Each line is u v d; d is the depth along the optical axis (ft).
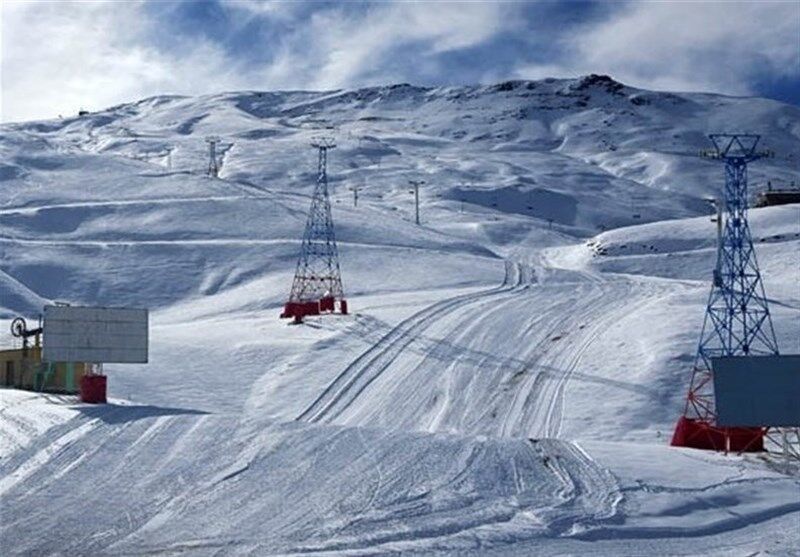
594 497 78.84
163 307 256.52
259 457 87.25
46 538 67.51
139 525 70.54
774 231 310.04
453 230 407.85
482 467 85.56
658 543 68.80
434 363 167.43
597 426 129.39
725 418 104.37
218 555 63.10
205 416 101.55
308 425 97.81
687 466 90.84
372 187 598.34
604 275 275.39
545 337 179.93
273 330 196.95
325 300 214.90
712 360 106.93
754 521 76.18
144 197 369.30
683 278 290.97
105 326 134.41
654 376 143.33
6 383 147.43
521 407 141.38
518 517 72.74
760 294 207.41
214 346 181.16
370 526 69.77
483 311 206.08
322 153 365.20
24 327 151.94
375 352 176.14
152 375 161.58
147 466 85.05
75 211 344.28
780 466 97.60
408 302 223.10
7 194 376.68
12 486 80.28
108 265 288.10
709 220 341.82
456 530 68.95
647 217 593.42
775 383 104.22
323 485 80.07
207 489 79.05
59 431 95.96
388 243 311.68
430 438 94.32
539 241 398.83
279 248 294.05
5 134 490.49
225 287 268.41
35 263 289.12
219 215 336.49
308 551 63.57
